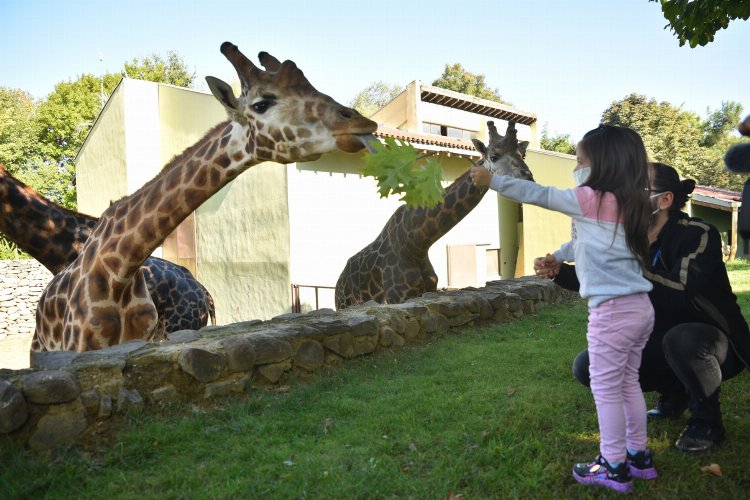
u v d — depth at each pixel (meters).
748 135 2.45
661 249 2.89
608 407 2.39
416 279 6.84
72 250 5.23
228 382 3.64
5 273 15.57
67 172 27.91
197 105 14.87
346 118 3.25
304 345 4.20
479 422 3.20
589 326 2.47
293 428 3.17
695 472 2.53
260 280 12.30
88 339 3.87
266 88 3.39
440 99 16.55
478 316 6.34
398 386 3.97
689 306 2.84
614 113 32.88
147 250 3.87
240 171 3.71
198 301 7.26
